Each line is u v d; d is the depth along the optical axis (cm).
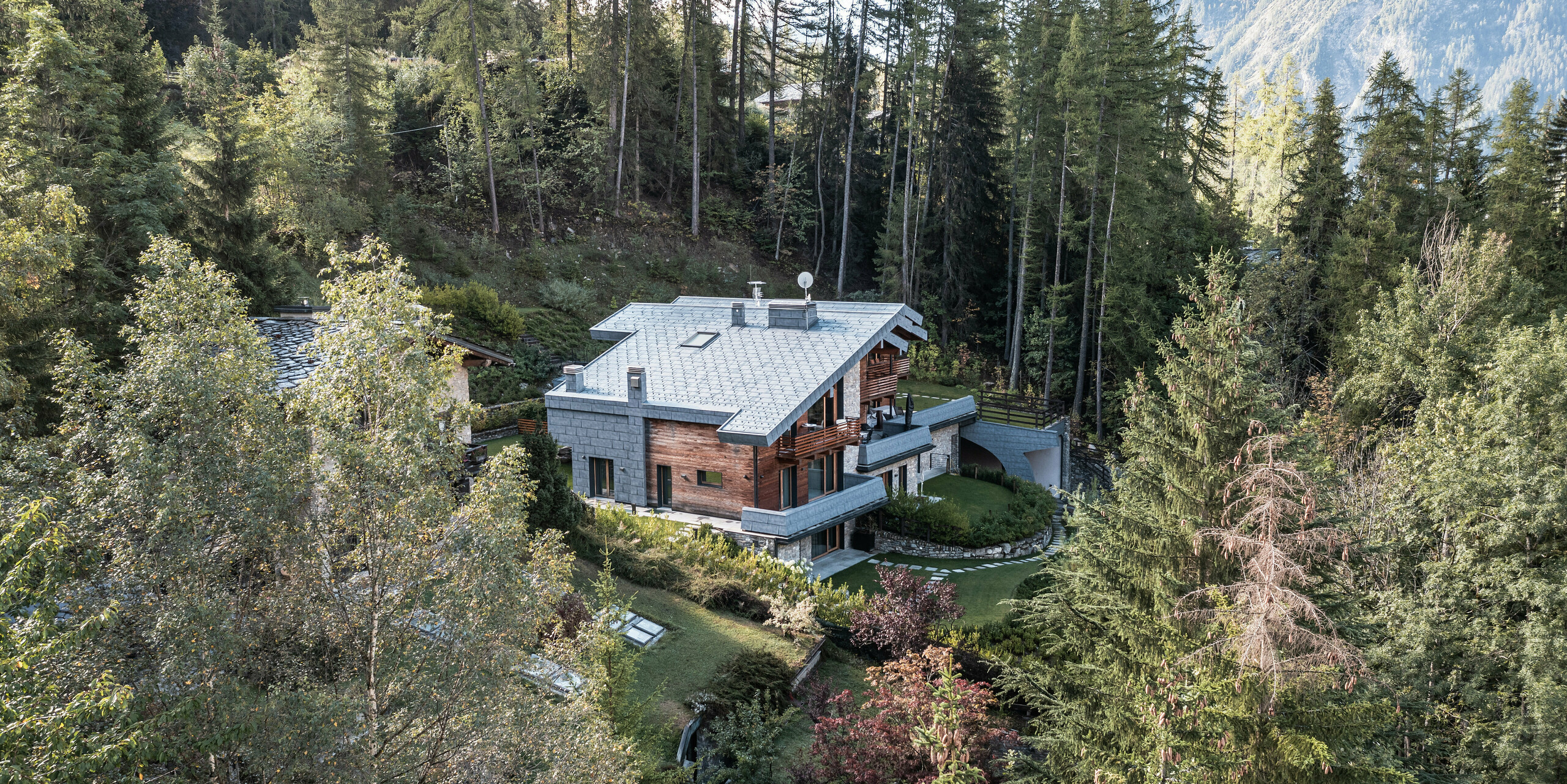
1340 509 1684
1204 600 1483
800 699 1941
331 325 995
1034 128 5203
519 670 1095
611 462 2936
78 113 2531
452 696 906
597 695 1212
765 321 3238
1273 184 8044
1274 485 1226
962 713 1523
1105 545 1700
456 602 916
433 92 5394
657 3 6047
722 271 5756
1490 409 2066
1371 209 4600
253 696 813
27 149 2156
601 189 5700
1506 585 1788
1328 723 1322
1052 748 1525
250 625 875
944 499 3167
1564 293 4503
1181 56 5469
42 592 722
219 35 5269
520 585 967
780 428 2530
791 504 2836
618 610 1487
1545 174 5184
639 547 2381
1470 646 1806
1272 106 8481
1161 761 1201
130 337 894
